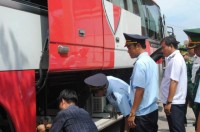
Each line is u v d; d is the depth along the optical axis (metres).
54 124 3.47
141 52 4.64
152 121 4.65
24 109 3.99
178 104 5.35
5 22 3.85
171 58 5.39
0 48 3.73
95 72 6.41
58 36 4.69
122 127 5.66
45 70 4.59
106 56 6.58
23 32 4.14
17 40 4.02
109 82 4.68
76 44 5.23
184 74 5.37
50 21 4.51
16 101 3.88
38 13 4.48
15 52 3.96
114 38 7.05
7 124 3.82
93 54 5.91
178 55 5.36
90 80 4.28
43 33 4.56
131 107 4.68
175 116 5.36
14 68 3.92
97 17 6.15
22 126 3.93
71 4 5.09
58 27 4.70
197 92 4.93
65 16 4.90
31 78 4.21
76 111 3.49
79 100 6.21
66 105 3.62
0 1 3.79
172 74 5.30
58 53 4.69
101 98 6.77
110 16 6.85
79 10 5.36
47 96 5.42
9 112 3.76
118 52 7.31
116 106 4.86
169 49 5.41
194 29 4.93
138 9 9.09
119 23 7.41
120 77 8.41
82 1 5.48
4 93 3.71
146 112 4.59
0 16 3.78
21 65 4.05
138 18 8.93
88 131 3.42
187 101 6.52
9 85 3.80
